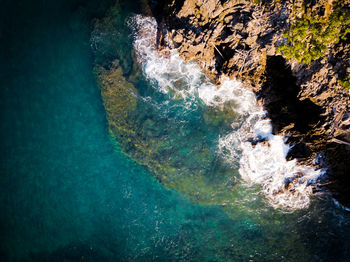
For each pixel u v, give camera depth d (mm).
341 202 8555
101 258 10523
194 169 9844
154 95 9805
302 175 8672
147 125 10023
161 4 8859
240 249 9641
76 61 10258
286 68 7668
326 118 7535
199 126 9680
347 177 8086
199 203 9859
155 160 10062
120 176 10352
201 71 9078
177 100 9664
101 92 10156
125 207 10320
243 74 8266
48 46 10445
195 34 8078
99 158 10477
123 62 9812
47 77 10570
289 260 9367
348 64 6797
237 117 9211
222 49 8156
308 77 7383
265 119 8758
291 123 8180
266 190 9242
